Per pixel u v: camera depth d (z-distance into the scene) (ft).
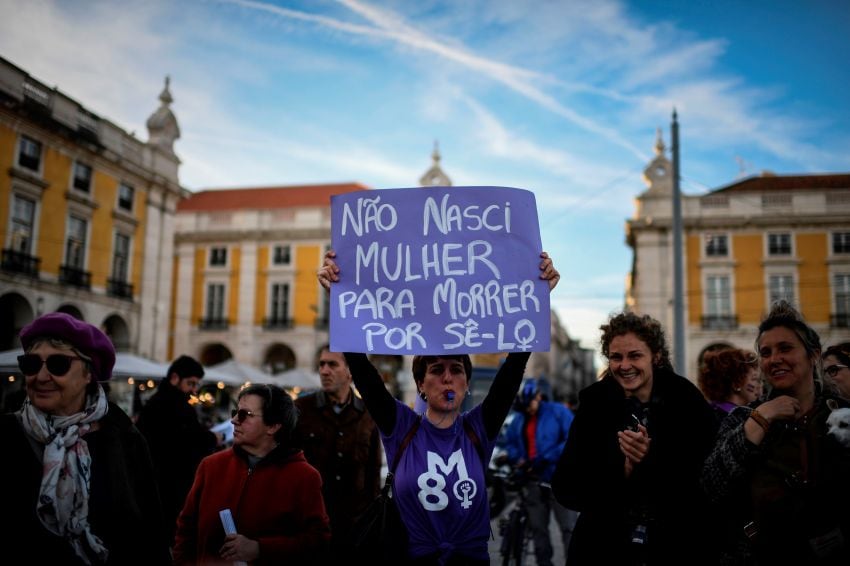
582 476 8.73
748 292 92.38
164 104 88.63
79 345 7.30
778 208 93.20
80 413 7.20
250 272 113.29
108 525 7.13
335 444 12.72
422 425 8.84
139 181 81.97
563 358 314.35
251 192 133.18
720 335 91.71
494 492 23.30
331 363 12.96
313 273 111.04
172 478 13.75
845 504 6.64
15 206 65.10
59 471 6.79
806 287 91.04
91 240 74.23
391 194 9.71
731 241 93.91
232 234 113.91
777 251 92.84
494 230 9.55
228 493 8.99
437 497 8.28
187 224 116.88
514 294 9.33
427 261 9.44
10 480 6.73
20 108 63.98
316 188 131.44
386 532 8.20
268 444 9.38
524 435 19.26
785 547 6.85
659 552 8.13
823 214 91.09
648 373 8.80
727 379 12.46
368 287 9.43
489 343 9.10
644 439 8.02
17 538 6.61
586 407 9.07
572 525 18.70
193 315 114.32
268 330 111.04
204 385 59.11
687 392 8.84
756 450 7.20
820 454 6.88
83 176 73.51
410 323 9.23
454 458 8.55
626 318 9.11
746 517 7.57
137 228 81.66
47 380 7.04
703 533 8.13
